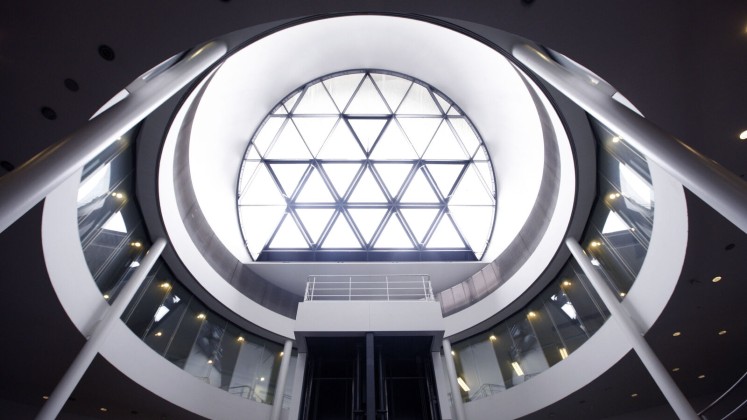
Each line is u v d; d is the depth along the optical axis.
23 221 7.42
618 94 7.46
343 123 20.33
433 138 20.38
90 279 9.68
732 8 5.91
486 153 19.95
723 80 6.63
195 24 6.32
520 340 15.48
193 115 13.03
